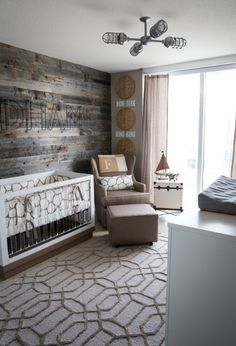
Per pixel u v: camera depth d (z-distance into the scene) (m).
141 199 3.68
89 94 4.29
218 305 1.28
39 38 2.86
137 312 2.01
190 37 2.85
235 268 1.20
